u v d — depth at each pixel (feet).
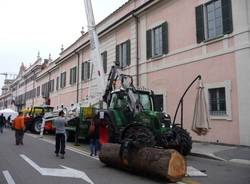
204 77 56.29
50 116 87.86
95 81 60.80
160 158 28.32
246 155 41.24
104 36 94.17
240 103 49.16
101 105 56.18
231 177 29.86
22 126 59.67
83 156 44.32
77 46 119.14
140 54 75.77
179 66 62.75
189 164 37.22
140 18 76.43
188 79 60.08
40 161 39.63
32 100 205.67
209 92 55.31
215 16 55.52
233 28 51.21
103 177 30.17
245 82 48.57
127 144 32.35
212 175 30.81
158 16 70.03
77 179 29.32
